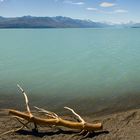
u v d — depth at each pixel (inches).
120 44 3454.7
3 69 1411.2
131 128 474.9
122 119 522.6
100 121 519.8
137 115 541.0
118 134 450.3
